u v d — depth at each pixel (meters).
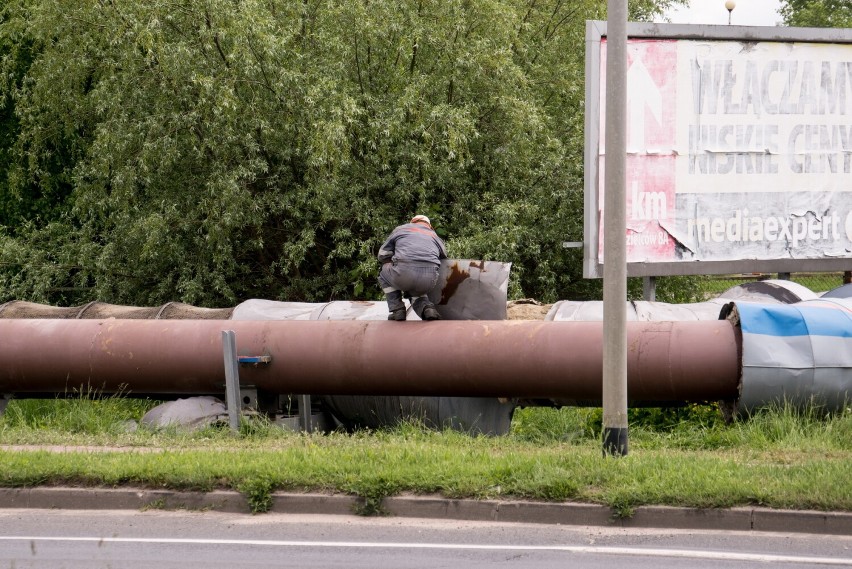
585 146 25.66
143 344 21.20
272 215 36.62
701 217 26.88
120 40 34.38
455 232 35.81
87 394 21.69
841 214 27.44
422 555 11.96
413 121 34.56
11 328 21.98
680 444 18.09
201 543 12.68
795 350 18.53
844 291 22.22
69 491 14.84
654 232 26.67
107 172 36.06
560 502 13.59
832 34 27.05
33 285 38.47
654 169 26.64
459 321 20.30
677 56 26.59
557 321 19.95
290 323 21.03
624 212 15.38
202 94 33.06
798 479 13.78
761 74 27.00
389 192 35.34
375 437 18.77
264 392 21.02
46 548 12.55
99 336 21.48
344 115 32.56
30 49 43.09
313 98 33.12
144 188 36.78
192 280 35.09
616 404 15.48
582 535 12.88
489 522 13.61
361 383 20.31
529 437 19.84
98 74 39.50
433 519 13.80
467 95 35.84
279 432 19.44
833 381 18.44
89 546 12.62
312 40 36.03
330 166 33.62
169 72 34.09
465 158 35.59
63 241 40.50
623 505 13.28
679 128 26.70
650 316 22.38
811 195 27.31
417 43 34.66
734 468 14.66
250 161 34.12
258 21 33.25
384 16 34.81
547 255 36.22
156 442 18.44
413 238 20.00
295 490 14.45
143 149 34.38
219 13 33.56
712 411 20.86
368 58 35.94
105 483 14.95
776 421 17.94
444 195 36.34
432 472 14.48
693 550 12.08
